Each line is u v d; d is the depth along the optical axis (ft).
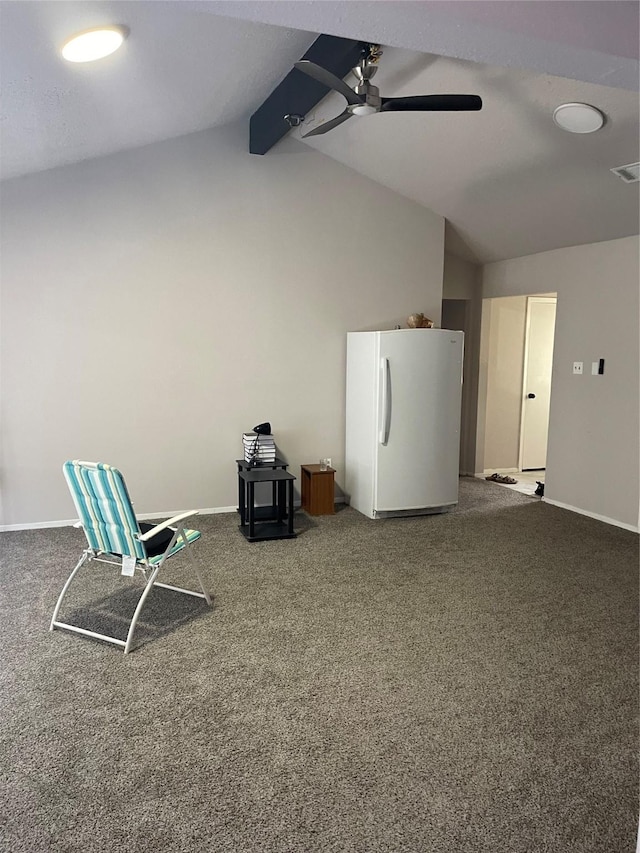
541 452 24.17
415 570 13.37
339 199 17.70
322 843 6.14
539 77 10.88
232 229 16.72
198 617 11.03
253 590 12.24
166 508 17.02
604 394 16.92
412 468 16.89
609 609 11.50
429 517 17.42
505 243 19.20
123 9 7.42
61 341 15.55
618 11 4.95
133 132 13.96
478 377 22.40
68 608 11.34
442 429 17.07
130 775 7.06
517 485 21.56
